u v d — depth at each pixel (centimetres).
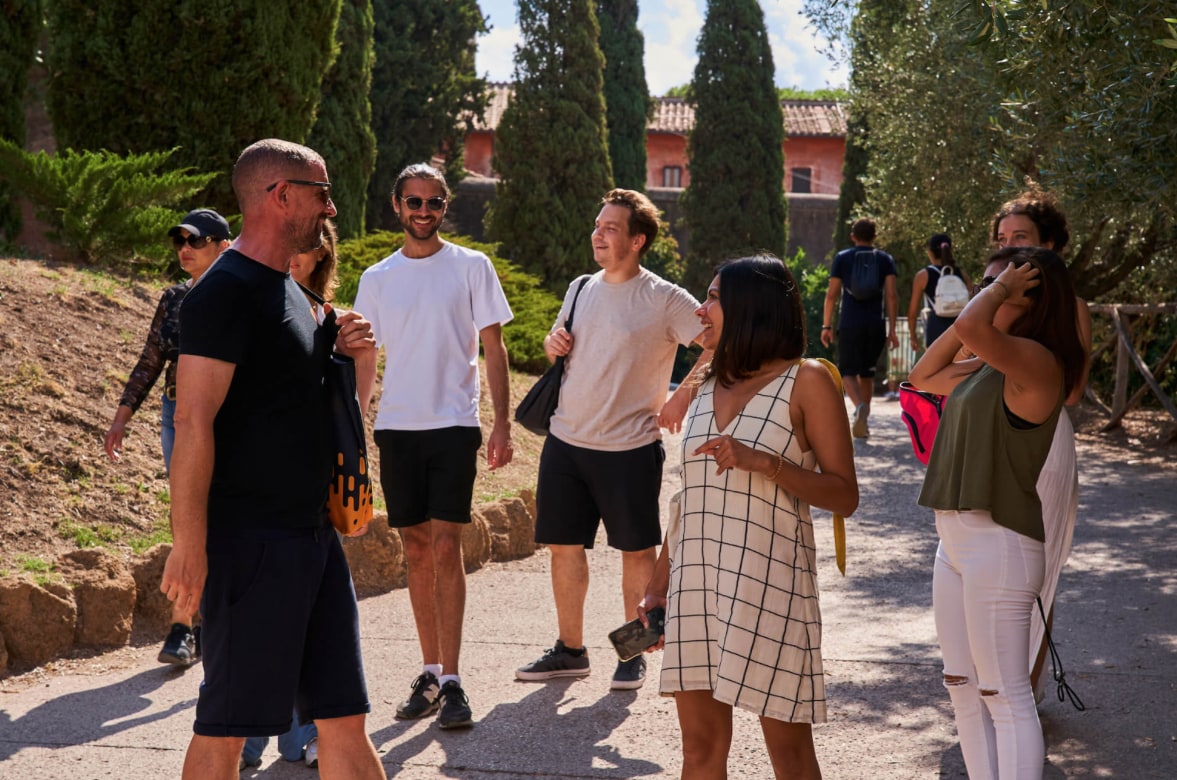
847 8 1345
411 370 484
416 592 475
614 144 2853
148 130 1043
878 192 1545
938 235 1138
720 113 2681
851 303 1159
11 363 693
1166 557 691
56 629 516
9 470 608
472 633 576
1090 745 416
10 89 1097
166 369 531
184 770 302
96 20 1025
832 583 662
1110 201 711
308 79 1098
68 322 766
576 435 502
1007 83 634
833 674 504
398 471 478
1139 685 476
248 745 411
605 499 502
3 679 491
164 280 963
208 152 1050
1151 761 400
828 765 403
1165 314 1317
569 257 2080
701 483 318
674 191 2911
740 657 302
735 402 319
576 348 504
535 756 419
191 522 286
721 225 2675
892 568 691
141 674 503
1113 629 555
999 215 432
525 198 2075
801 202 2933
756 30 2702
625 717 460
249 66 1041
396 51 2364
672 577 322
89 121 1041
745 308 316
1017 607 348
